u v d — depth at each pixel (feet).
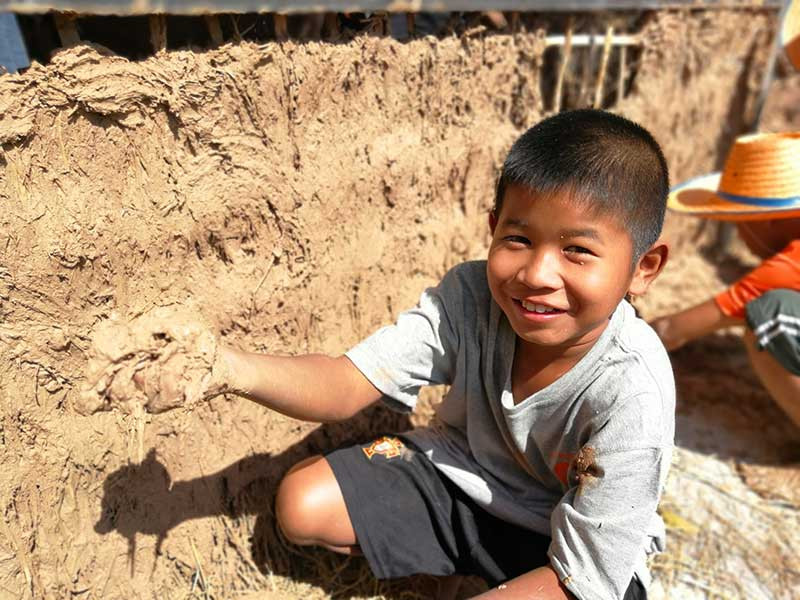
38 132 4.15
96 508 4.85
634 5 8.07
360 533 5.18
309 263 5.85
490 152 7.49
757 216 7.28
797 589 6.23
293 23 8.68
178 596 5.32
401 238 6.72
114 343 3.52
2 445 4.34
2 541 4.37
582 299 3.88
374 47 5.93
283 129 5.43
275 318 5.70
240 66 4.98
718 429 8.26
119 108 4.42
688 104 10.23
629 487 4.07
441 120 6.86
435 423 5.71
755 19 10.85
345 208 6.06
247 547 5.74
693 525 6.85
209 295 5.23
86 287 4.55
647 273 4.32
